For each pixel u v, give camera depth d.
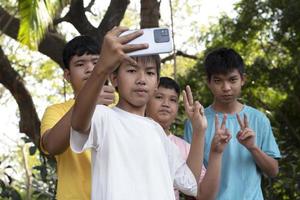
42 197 7.23
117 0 9.74
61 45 10.34
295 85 13.63
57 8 7.59
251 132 4.44
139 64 3.27
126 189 3.08
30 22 7.32
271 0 13.84
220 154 3.79
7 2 11.16
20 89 10.79
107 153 3.13
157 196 3.12
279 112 13.40
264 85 13.88
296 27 13.63
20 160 15.83
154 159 3.19
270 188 7.62
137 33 2.92
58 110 3.95
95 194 3.12
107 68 2.89
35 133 10.88
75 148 3.10
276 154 4.71
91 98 2.94
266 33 14.09
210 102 13.56
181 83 13.97
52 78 16.83
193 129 3.70
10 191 7.17
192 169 3.65
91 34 9.66
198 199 3.72
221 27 14.54
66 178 3.73
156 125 3.38
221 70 4.69
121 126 3.20
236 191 4.59
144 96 3.28
